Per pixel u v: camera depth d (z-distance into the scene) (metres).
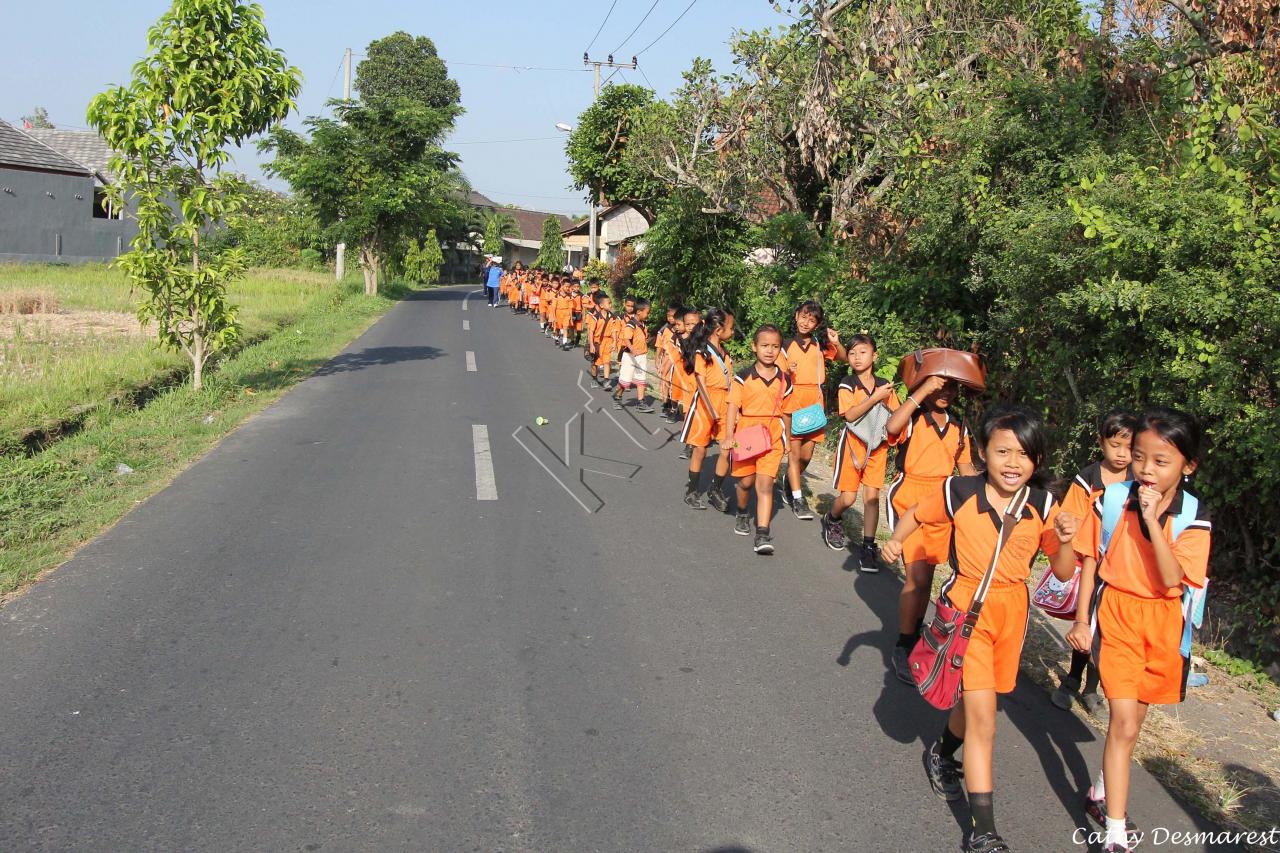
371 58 61.25
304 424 10.41
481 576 5.87
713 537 7.00
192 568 5.82
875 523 6.36
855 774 3.84
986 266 7.92
